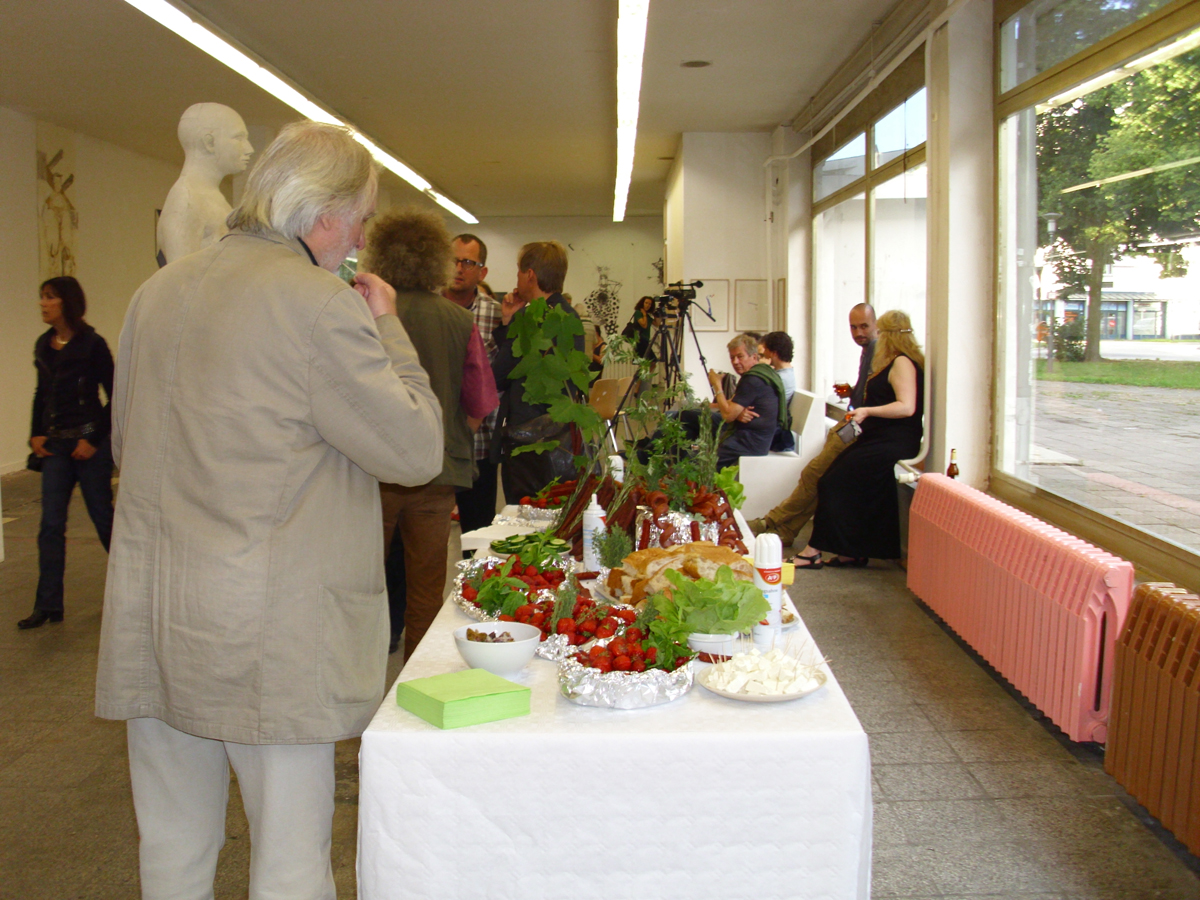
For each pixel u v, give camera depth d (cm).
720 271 966
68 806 272
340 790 272
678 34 625
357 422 145
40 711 342
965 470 489
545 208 1723
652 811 139
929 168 500
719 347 967
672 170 1213
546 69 720
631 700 147
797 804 139
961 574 378
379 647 157
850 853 140
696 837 140
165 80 767
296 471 143
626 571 203
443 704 140
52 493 437
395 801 140
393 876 141
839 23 605
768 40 641
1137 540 335
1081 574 282
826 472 538
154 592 143
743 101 820
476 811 139
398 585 373
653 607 171
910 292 589
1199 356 294
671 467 267
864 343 584
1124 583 272
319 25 609
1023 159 442
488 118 904
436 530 275
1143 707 241
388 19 596
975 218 476
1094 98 369
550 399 248
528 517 296
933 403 507
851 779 139
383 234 277
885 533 525
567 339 246
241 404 140
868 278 691
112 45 666
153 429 146
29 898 226
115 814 267
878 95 654
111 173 1070
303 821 149
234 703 140
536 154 1114
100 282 1050
